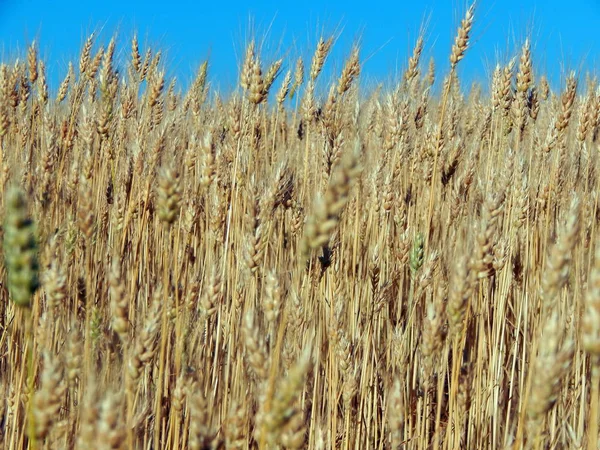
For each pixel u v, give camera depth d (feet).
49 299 7.83
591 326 7.14
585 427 8.59
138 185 9.38
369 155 10.52
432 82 11.69
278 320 8.38
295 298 8.36
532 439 7.38
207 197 9.46
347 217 9.56
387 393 8.68
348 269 9.40
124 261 9.45
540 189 9.61
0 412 8.21
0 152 9.21
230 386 8.66
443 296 7.85
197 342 8.34
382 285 9.00
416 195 10.30
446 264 9.22
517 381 9.02
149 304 8.87
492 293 9.31
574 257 9.01
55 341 8.37
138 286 9.25
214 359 8.61
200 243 9.67
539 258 9.25
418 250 8.92
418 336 9.15
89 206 8.12
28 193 9.07
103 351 8.10
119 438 7.04
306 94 10.28
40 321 7.84
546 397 7.28
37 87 10.96
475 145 10.65
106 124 9.91
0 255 8.87
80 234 9.24
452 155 9.92
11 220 7.07
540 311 8.75
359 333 8.99
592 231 9.34
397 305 9.61
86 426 7.07
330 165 9.46
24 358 8.01
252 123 9.43
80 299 8.57
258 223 8.67
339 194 7.08
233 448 7.41
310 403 8.77
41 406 7.23
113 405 7.05
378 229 9.82
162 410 8.23
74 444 7.89
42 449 7.77
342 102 10.27
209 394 8.33
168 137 9.59
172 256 9.40
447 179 9.95
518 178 9.00
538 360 7.30
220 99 11.76
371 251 9.51
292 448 7.27
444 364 8.22
